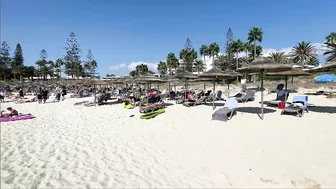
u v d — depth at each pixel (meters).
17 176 4.63
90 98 23.61
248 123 8.44
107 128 8.86
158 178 4.49
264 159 5.12
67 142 7.04
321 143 5.82
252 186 4.06
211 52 55.94
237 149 5.83
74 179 4.49
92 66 67.62
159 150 6.09
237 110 11.23
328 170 4.41
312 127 7.36
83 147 6.50
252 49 52.00
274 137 6.59
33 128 9.13
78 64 60.06
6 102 21.34
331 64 8.70
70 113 13.15
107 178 4.52
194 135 7.32
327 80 17.42
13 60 67.75
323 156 5.03
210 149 5.96
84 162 5.37
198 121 9.28
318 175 4.27
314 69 35.75
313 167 4.57
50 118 11.52
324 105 11.91
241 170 4.68
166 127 8.59
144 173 4.73
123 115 11.81
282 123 8.15
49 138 7.53
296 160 4.95
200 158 5.41
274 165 4.79
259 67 8.48
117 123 9.77
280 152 5.44
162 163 5.23
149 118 10.55
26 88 44.44
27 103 19.62
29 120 10.98
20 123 10.23
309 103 12.07
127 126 9.09
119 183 4.30
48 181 4.41
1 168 5.03
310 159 4.94
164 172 4.76
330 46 37.88
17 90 41.88
